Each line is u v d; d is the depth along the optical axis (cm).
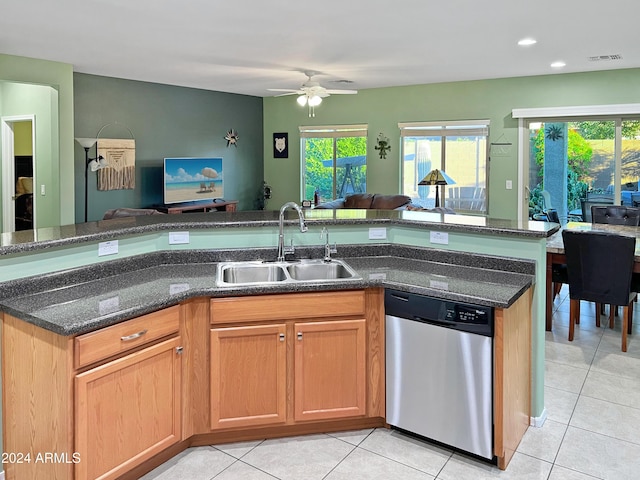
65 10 400
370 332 278
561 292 597
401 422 274
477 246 302
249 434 275
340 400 276
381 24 440
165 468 249
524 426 280
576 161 709
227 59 591
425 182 754
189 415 261
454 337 250
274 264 309
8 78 562
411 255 327
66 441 204
